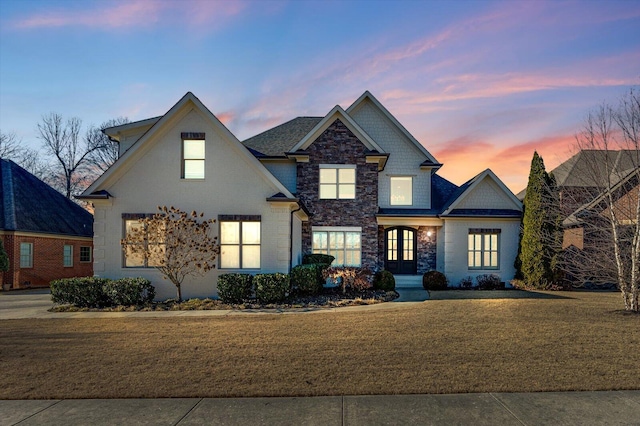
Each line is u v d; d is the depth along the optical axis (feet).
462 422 15.78
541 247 58.80
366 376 20.66
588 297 49.47
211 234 49.29
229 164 49.88
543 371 21.39
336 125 65.00
